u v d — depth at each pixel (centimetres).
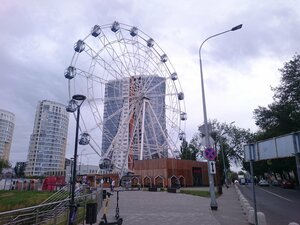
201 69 2469
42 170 10719
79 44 4281
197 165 6569
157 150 5150
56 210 1435
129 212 1903
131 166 4962
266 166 7294
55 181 5259
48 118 11075
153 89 5131
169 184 5578
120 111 4784
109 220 1550
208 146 2178
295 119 4222
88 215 1212
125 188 4825
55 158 11088
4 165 11462
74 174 1308
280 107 4428
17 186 5722
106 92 4669
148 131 5044
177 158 6028
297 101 4284
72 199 1277
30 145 10994
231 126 8775
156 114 5200
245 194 3941
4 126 13588
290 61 4316
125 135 4772
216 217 1667
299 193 4000
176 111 5366
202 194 3534
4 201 3550
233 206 2264
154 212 1903
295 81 4200
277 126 4628
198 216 1711
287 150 924
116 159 4788
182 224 1444
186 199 2894
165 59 5409
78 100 1409
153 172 5819
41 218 1454
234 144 8675
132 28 5125
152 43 5331
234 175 12656
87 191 2944
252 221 1405
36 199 3569
